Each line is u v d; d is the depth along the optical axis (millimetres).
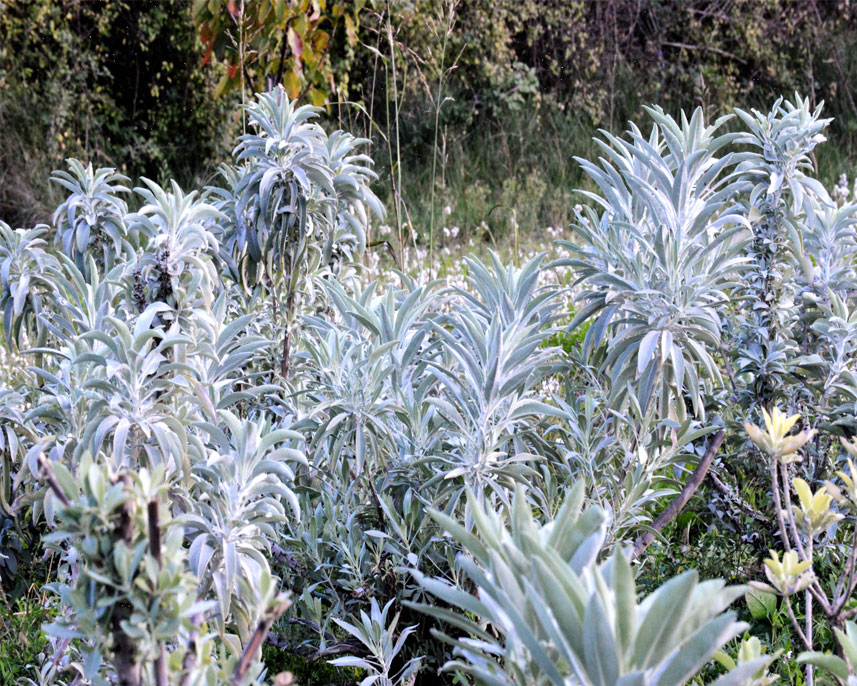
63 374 2160
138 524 1140
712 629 970
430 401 2127
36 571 2877
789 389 2666
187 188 10320
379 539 2309
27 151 9344
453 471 2090
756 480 2795
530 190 9023
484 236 8336
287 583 2447
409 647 2398
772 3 10969
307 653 2361
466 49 10531
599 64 11164
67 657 2025
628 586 979
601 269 2516
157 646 1134
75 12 9891
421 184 9672
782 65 10945
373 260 5656
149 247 2186
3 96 9281
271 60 5219
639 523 2422
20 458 2727
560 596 1005
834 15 11344
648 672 988
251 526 1909
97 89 9867
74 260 2990
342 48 9727
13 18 9164
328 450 2492
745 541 2734
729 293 2873
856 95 10266
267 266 3066
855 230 2852
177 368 1938
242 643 1919
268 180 2906
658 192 2480
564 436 2580
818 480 2639
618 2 11281
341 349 2408
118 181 9883
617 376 2416
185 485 1938
